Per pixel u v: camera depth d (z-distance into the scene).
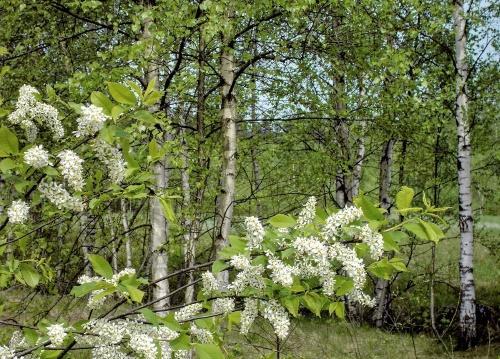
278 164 10.56
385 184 10.93
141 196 2.49
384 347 9.00
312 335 9.23
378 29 7.30
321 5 7.02
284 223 2.38
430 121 8.54
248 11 5.75
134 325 2.40
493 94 10.02
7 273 2.54
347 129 10.13
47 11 7.02
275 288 2.37
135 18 5.50
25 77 7.08
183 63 7.05
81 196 2.49
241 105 9.26
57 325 2.23
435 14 8.52
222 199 6.56
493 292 11.73
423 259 13.19
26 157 2.13
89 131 2.24
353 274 2.24
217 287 2.64
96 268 2.21
